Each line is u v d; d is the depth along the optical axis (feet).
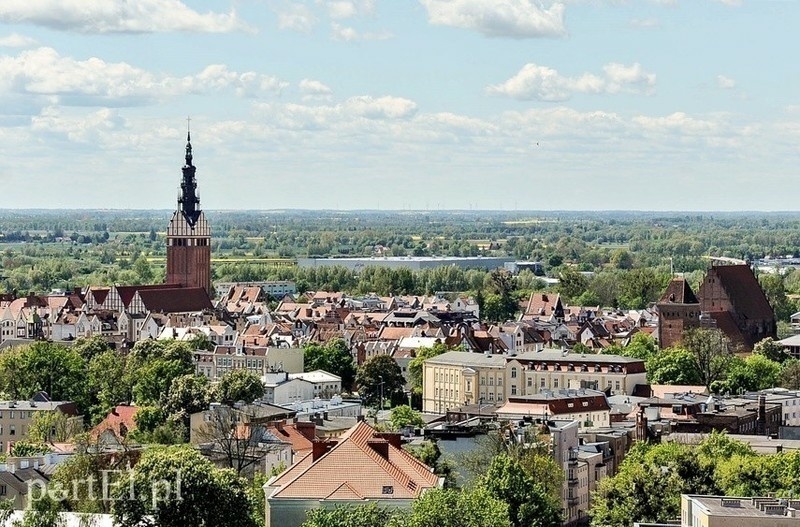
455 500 653.30
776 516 648.38
